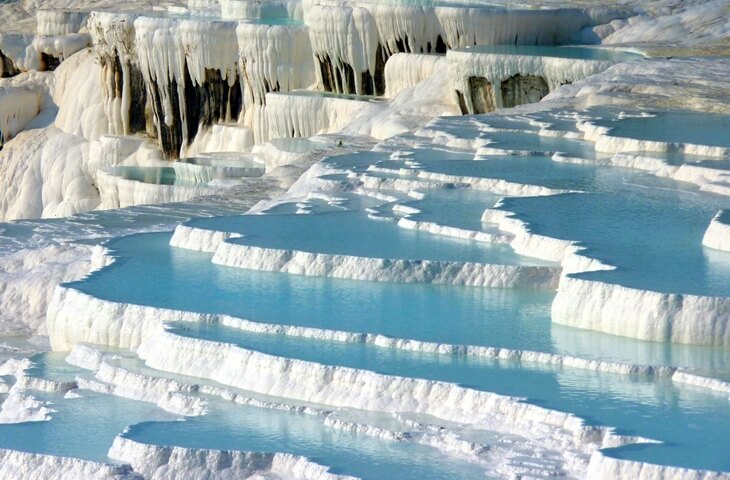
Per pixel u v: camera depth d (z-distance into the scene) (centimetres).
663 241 3969
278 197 5338
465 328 3525
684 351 3325
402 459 2925
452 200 4722
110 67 9338
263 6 9156
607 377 3194
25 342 4672
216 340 3531
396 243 4234
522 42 7606
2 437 3250
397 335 3466
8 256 5197
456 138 5641
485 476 2825
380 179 5025
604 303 3491
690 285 3494
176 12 9881
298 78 8381
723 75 6366
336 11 7969
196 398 3338
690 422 2905
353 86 8062
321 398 3259
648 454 2728
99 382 3572
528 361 3312
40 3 11450
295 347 3450
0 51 10238
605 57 6894
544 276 3900
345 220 4584
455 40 7669
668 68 6500
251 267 4191
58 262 5069
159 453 3025
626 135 5269
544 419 2964
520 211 4369
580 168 5059
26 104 10000
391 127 6919
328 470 2869
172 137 8925
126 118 9319
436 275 3975
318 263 4084
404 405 3159
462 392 3103
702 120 5619
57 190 9519
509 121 5966
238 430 3139
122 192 8081
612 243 3944
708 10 7738
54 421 3344
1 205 9725
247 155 8262
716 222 3934
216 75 8688
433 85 7362
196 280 4069
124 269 4228
